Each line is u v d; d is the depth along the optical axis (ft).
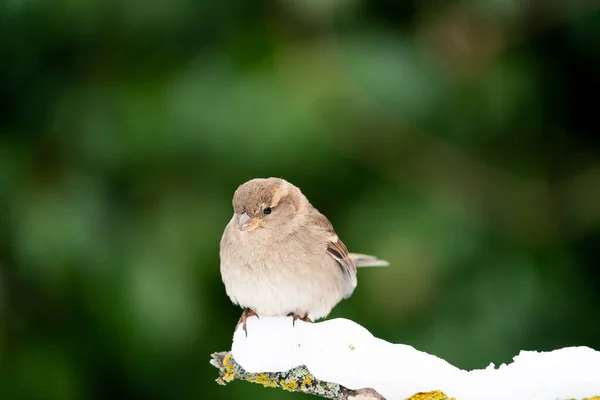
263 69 36.63
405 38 38.52
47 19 36.94
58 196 36.14
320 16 37.73
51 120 37.22
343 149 37.47
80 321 36.01
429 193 38.04
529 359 20.77
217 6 37.47
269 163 36.09
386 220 37.27
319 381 21.93
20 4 36.60
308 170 37.37
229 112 35.55
